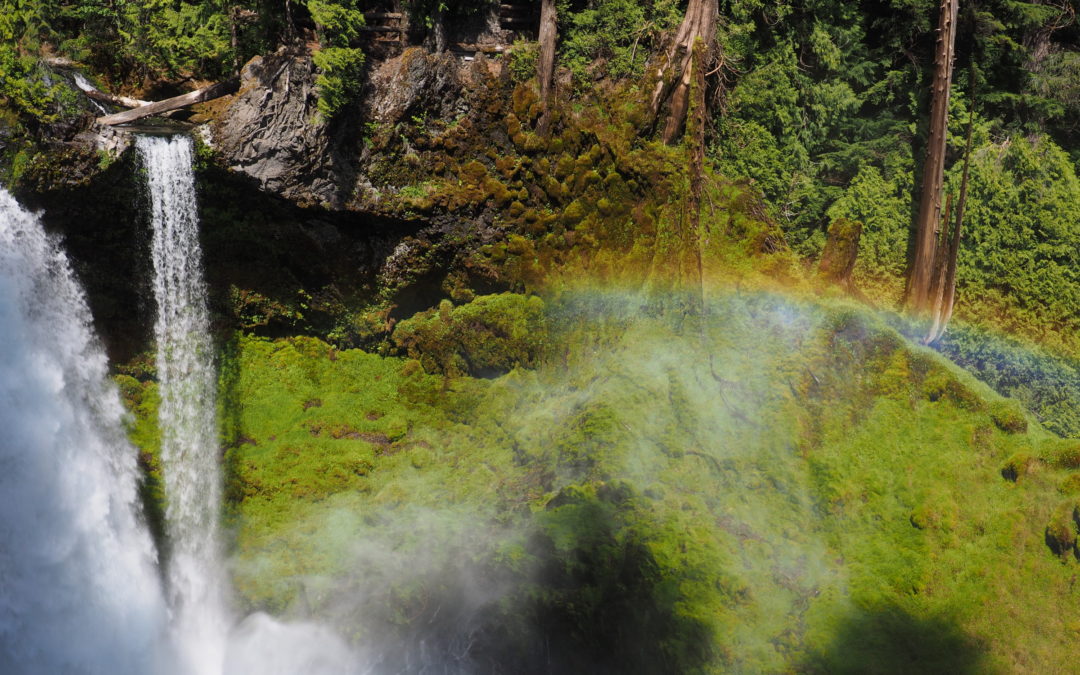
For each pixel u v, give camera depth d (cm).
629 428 1631
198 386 1786
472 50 1945
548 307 1869
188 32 1822
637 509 1464
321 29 1772
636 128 1898
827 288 1898
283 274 1834
